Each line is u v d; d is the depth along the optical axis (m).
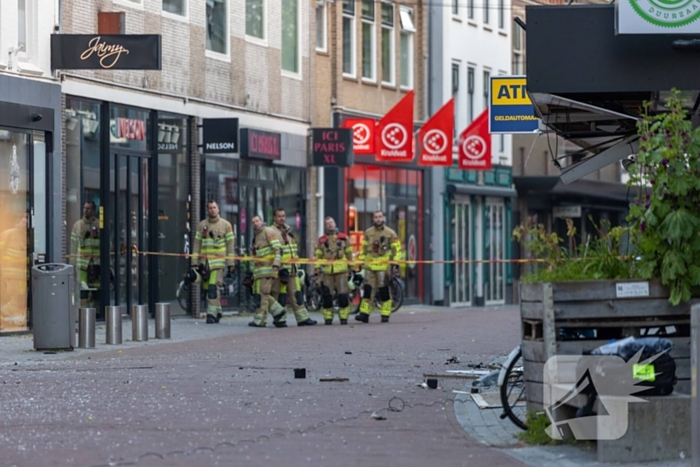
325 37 86.62
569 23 33.53
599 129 40.41
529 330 26.22
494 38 114.06
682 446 23.42
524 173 117.44
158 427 26.75
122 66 56.34
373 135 85.00
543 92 33.62
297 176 82.25
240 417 28.33
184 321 66.94
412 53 99.88
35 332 46.31
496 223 112.81
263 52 78.12
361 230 89.81
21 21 56.47
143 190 66.31
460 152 95.69
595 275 25.89
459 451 24.27
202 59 71.38
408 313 80.62
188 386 34.28
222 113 73.38
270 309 62.84
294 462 22.77
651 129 25.84
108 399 31.38
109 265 62.94
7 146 55.09
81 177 60.97
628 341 24.20
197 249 64.94
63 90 59.03
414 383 35.47
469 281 107.12
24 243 56.06
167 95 67.88
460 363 41.31
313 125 84.56
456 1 107.12
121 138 64.31
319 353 45.22
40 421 27.56
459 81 107.06
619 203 135.50
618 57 33.34
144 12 65.94
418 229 99.44
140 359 42.84
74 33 59.81
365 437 25.73
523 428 26.53
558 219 125.38
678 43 33.00
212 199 72.44
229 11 74.31
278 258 62.38
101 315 62.38
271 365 40.50
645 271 25.33
